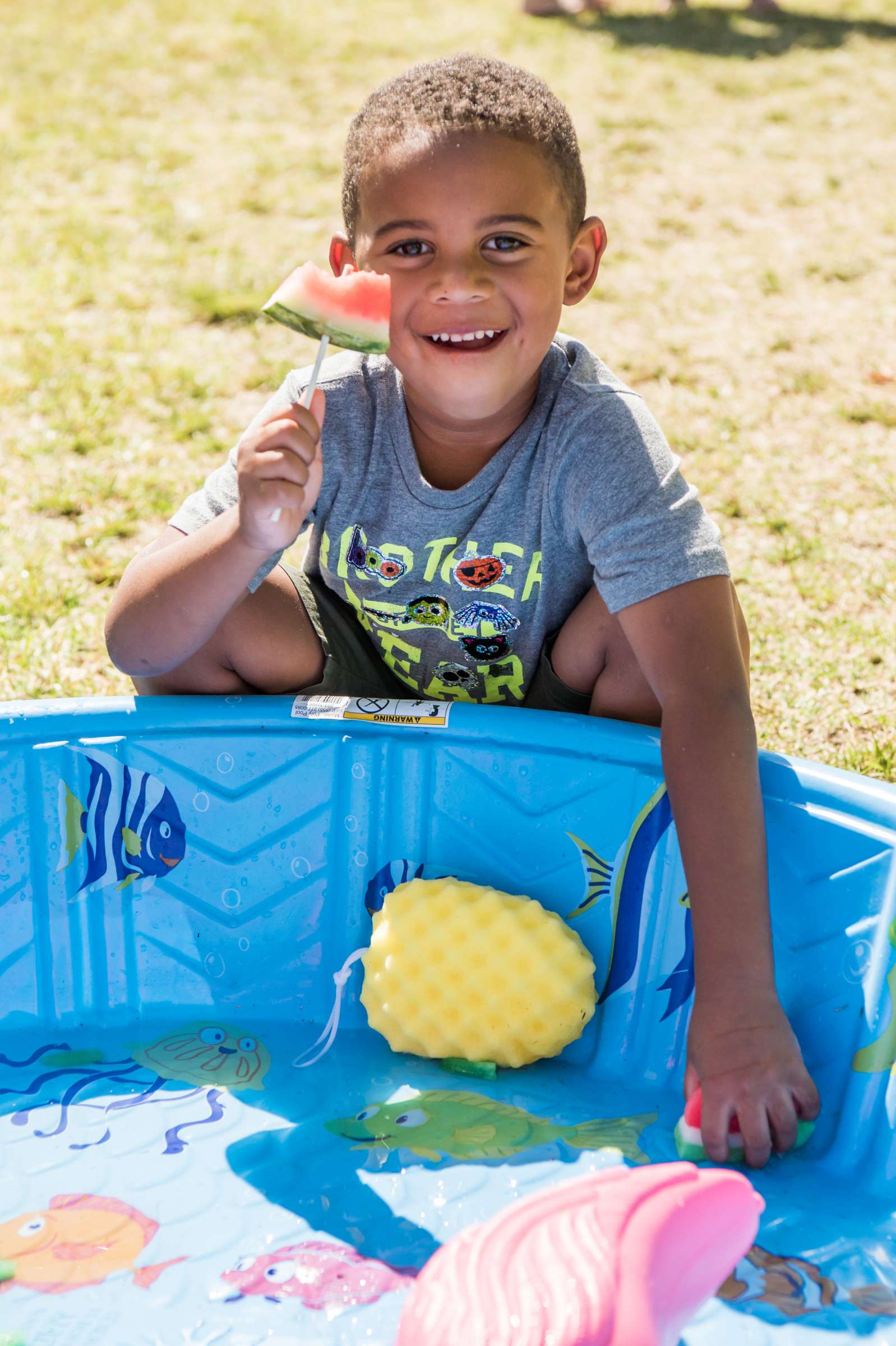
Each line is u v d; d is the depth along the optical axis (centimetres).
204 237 512
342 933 181
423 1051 169
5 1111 159
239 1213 142
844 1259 135
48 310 439
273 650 182
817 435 371
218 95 704
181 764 175
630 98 711
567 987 165
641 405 173
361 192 162
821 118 690
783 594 292
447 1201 144
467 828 177
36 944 175
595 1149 153
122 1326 128
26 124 643
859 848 156
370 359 185
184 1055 172
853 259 507
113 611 172
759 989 145
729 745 151
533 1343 103
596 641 176
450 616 184
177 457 346
